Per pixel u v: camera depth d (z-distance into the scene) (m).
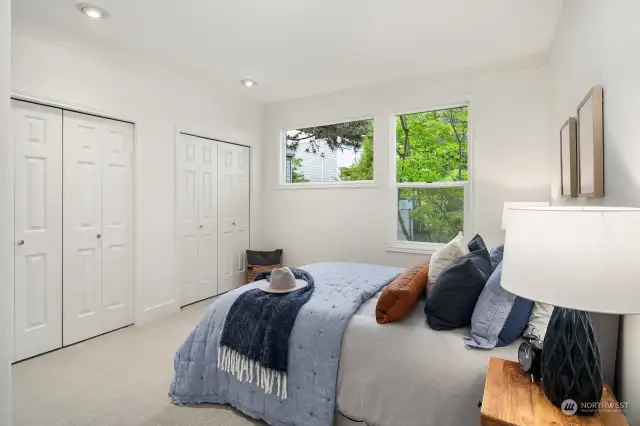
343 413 1.68
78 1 2.32
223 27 2.67
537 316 1.57
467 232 3.66
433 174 3.86
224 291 4.35
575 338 1.02
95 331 3.02
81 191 2.92
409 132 3.97
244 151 4.62
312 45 2.99
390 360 1.60
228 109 4.32
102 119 3.05
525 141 3.30
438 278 1.74
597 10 1.54
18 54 2.49
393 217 4.02
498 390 1.14
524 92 3.30
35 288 2.64
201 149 4.02
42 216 2.67
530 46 3.01
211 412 1.99
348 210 4.27
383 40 2.89
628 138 1.18
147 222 3.40
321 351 1.76
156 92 3.48
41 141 2.66
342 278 2.50
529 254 0.94
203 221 4.05
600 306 0.82
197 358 2.09
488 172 3.45
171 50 3.07
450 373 1.46
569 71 2.18
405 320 1.76
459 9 2.44
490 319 1.53
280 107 4.70
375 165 4.07
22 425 1.85
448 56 3.22
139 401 2.08
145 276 3.38
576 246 0.86
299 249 4.61
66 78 2.76
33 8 2.40
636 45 1.11
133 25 2.64
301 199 4.59
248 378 1.92
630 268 0.81
